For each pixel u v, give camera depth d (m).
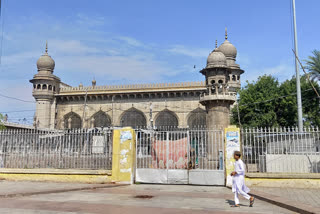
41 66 40.91
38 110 39.75
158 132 11.30
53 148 11.53
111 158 11.04
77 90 40.75
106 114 39.78
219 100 19.30
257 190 9.18
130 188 9.69
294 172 10.35
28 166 11.51
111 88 39.91
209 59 22.86
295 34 18.47
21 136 11.80
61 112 41.00
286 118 25.20
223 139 10.66
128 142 10.79
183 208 6.40
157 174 10.77
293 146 11.34
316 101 23.48
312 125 25.66
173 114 37.94
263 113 24.91
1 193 7.89
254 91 25.95
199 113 37.19
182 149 10.95
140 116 39.09
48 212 5.80
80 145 11.34
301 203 6.83
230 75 36.53
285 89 24.83
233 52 37.53
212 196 8.27
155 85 38.72
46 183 10.52
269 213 6.13
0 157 11.64
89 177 10.76
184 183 10.57
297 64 17.88
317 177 9.55
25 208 6.21
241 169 6.96
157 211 6.02
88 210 6.02
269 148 11.46
